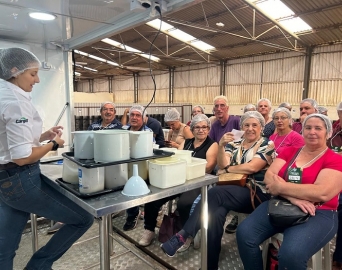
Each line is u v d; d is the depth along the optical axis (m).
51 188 1.41
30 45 2.68
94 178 1.20
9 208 1.43
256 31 7.42
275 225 1.60
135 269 2.04
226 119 3.51
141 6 1.64
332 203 1.64
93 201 1.13
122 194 1.22
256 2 5.91
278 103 9.23
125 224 2.72
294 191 1.62
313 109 3.41
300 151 1.83
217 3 6.08
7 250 1.44
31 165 1.32
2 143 1.23
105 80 17.53
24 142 1.19
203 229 1.60
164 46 9.70
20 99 1.21
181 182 1.38
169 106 10.50
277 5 5.93
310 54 8.17
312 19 6.21
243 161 2.15
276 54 9.12
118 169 1.29
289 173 1.75
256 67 9.74
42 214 1.41
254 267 1.66
